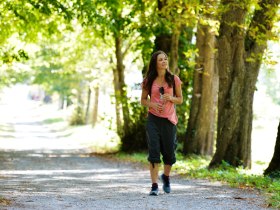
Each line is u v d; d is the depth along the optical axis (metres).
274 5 13.92
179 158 19.38
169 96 8.33
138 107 23.91
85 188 9.95
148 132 8.46
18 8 19.19
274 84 57.09
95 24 19.80
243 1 13.52
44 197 8.27
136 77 38.59
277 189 9.07
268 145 32.91
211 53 20.73
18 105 116.75
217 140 14.70
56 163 18.62
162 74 8.45
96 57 35.34
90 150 27.95
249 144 14.84
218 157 14.57
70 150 27.89
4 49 21.22
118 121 27.06
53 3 18.20
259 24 13.55
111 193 8.97
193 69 21.70
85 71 42.69
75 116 52.62
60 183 11.15
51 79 48.31
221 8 13.87
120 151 24.39
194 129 20.95
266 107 48.84
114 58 30.72
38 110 93.62
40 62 38.16
